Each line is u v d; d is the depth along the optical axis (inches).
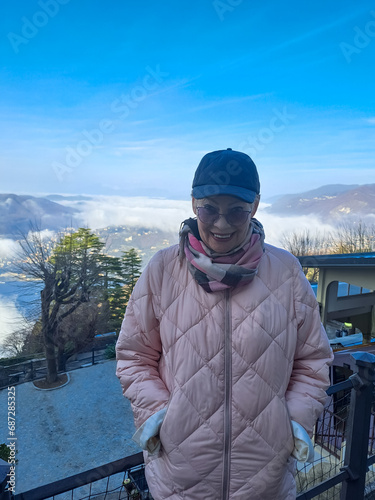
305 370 47.0
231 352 42.9
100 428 458.3
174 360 44.2
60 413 488.4
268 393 42.4
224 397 42.4
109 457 406.6
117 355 49.0
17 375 587.2
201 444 41.8
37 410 496.7
